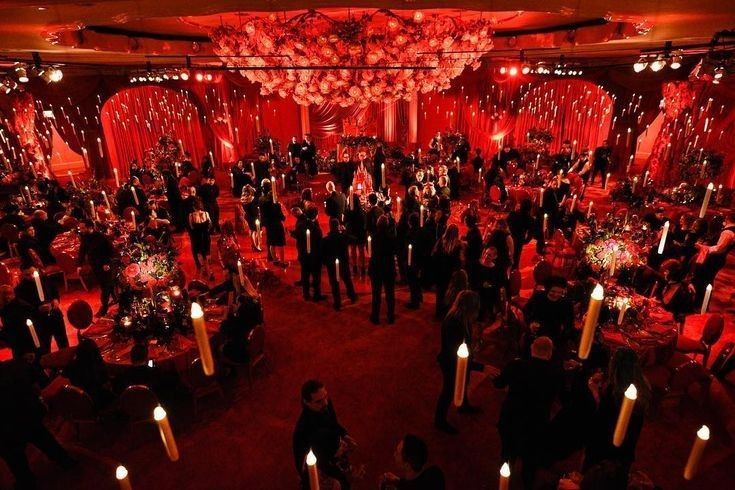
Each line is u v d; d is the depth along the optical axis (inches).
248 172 596.4
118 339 239.0
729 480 193.2
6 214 471.2
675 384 210.8
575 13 238.5
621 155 721.6
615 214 420.5
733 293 359.6
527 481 181.5
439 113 805.9
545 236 428.8
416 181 489.1
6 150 613.9
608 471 114.0
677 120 600.7
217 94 759.1
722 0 216.2
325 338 299.7
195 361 221.1
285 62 344.2
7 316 239.6
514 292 295.9
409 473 131.0
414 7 225.8
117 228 383.6
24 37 287.6
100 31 365.7
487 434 220.5
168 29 397.1
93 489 197.9
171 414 229.0
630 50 501.0
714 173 543.5
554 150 792.9
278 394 251.0
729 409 191.6
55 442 202.1
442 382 257.0
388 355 281.4
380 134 818.2
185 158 645.9
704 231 327.0
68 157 786.8
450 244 295.9
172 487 197.5
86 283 380.2
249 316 250.4
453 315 197.3
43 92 647.1
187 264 419.2
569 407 176.1
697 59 579.8
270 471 204.5
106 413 229.0
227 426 229.8
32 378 192.2
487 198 569.9
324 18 325.1
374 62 330.0
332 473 146.7
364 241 378.3
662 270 308.5
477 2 222.5
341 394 249.3
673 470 199.0
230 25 364.5
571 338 222.5
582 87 742.5
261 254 433.1
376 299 310.2
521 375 167.3
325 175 706.2
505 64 722.2
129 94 730.2
